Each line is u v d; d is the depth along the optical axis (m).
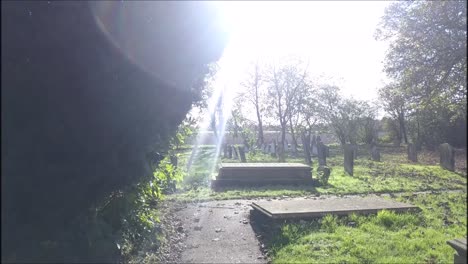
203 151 30.84
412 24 18.75
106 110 3.30
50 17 3.10
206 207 9.20
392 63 21.00
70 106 3.08
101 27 3.20
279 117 40.91
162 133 4.38
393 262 4.77
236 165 13.31
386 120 50.78
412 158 24.14
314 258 5.01
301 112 41.06
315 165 21.72
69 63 3.10
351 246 5.42
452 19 16.56
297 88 40.44
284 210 6.97
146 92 3.62
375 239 5.75
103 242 4.28
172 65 3.62
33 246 3.31
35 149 2.88
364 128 44.69
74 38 3.12
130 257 5.09
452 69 17.94
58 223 3.30
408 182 13.45
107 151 3.42
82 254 3.93
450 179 14.32
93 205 3.82
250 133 34.72
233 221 7.65
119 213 4.70
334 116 42.38
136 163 3.95
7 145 2.70
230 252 5.67
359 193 11.29
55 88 3.02
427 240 5.69
